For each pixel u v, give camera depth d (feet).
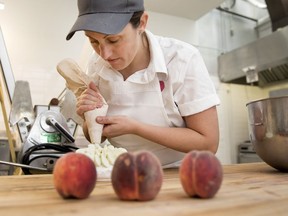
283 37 7.23
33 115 3.62
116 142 3.16
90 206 1.19
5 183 1.90
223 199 1.29
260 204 1.19
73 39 7.14
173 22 9.09
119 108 3.08
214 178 1.28
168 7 8.54
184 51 2.93
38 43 6.79
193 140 2.72
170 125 3.05
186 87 2.87
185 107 2.81
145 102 2.98
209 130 2.78
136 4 2.39
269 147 2.29
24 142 3.27
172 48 3.02
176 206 1.17
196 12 8.93
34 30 6.81
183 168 1.35
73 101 3.68
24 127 3.53
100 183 1.85
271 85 9.71
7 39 6.50
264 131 2.31
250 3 10.32
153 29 8.68
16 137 4.16
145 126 2.69
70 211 1.11
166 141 2.69
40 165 3.04
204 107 2.76
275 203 1.20
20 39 6.63
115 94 3.04
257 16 10.77
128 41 2.39
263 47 7.79
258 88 10.14
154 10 8.69
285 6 7.95
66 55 7.01
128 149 3.16
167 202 1.24
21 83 3.70
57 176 1.33
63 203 1.25
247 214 1.05
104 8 2.26
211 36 9.84
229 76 9.14
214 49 9.78
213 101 2.80
